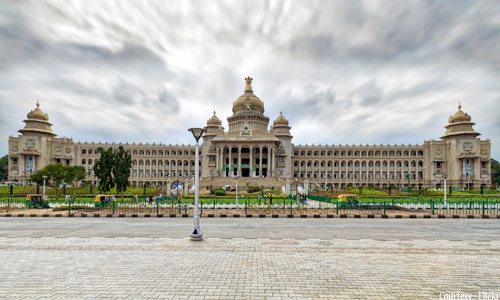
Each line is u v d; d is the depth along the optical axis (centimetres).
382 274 1078
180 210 3291
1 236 1823
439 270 1130
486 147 10919
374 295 879
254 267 1155
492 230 2131
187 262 1222
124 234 1906
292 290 914
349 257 1316
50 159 10706
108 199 3878
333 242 1647
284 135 10694
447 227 2272
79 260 1252
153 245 1548
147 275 1052
